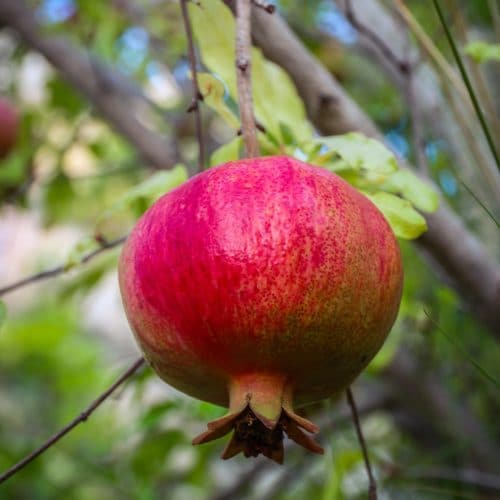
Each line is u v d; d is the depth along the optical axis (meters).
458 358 0.78
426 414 0.81
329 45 0.95
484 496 0.69
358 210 0.36
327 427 0.67
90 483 0.90
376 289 0.36
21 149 0.93
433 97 0.74
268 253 0.35
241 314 0.35
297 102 0.48
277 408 0.36
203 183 0.36
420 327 0.72
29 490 0.88
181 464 0.91
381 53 0.74
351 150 0.43
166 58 0.93
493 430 0.80
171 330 0.36
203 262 0.35
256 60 0.48
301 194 0.36
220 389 0.37
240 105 0.41
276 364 0.36
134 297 0.37
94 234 0.53
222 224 0.35
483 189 0.70
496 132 0.53
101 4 0.86
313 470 0.86
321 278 0.35
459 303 0.68
